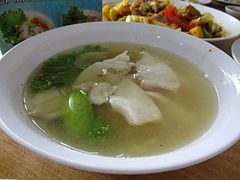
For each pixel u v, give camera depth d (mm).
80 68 196
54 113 163
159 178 136
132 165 107
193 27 268
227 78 170
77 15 212
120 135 157
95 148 146
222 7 347
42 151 109
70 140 149
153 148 148
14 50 165
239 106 141
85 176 135
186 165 110
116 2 312
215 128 142
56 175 134
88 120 159
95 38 210
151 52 215
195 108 176
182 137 157
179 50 209
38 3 195
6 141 147
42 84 176
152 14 282
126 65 201
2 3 187
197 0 344
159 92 190
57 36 194
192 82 194
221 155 147
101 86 183
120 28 214
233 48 206
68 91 178
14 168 135
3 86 143
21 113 142
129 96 178
